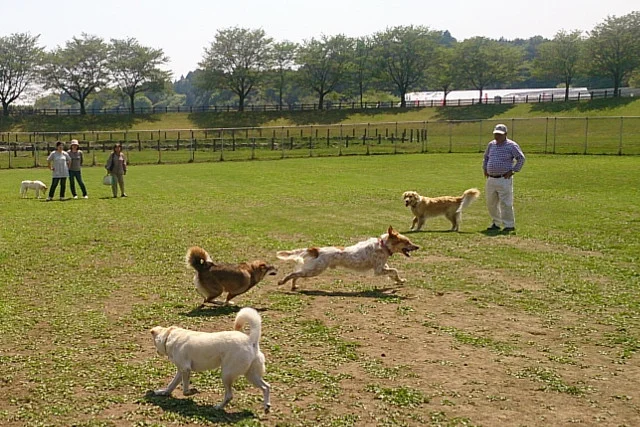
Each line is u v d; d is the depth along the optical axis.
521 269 10.56
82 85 88.12
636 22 81.94
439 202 14.73
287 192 23.12
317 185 25.59
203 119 83.69
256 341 5.25
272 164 39.50
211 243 13.05
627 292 9.06
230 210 18.33
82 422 5.09
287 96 120.25
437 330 7.41
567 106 75.31
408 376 5.99
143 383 5.85
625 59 81.81
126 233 14.30
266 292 9.28
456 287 9.48
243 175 31.50
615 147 46.66
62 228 15.05
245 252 12.21
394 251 9.51
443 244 12.90
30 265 11.09
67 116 82.81
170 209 18.61
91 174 34.88
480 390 5.66
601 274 10.15
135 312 8.22
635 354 6.59
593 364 6.32
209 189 24.81
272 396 5.54
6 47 84.69
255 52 89.25
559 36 87.06
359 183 26.08
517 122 70.75
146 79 90.81
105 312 8.27
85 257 11.75
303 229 14.88
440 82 93.44
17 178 32.88
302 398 5.50
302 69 91.50
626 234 13.55
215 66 90.00
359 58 91.00
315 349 6.76
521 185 24.17
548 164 34.31
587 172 29.14
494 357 6.50
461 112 79.81
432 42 91.69
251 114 85.12
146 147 58.06
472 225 15.62
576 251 12.05
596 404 5.38
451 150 48.09
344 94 95.56
